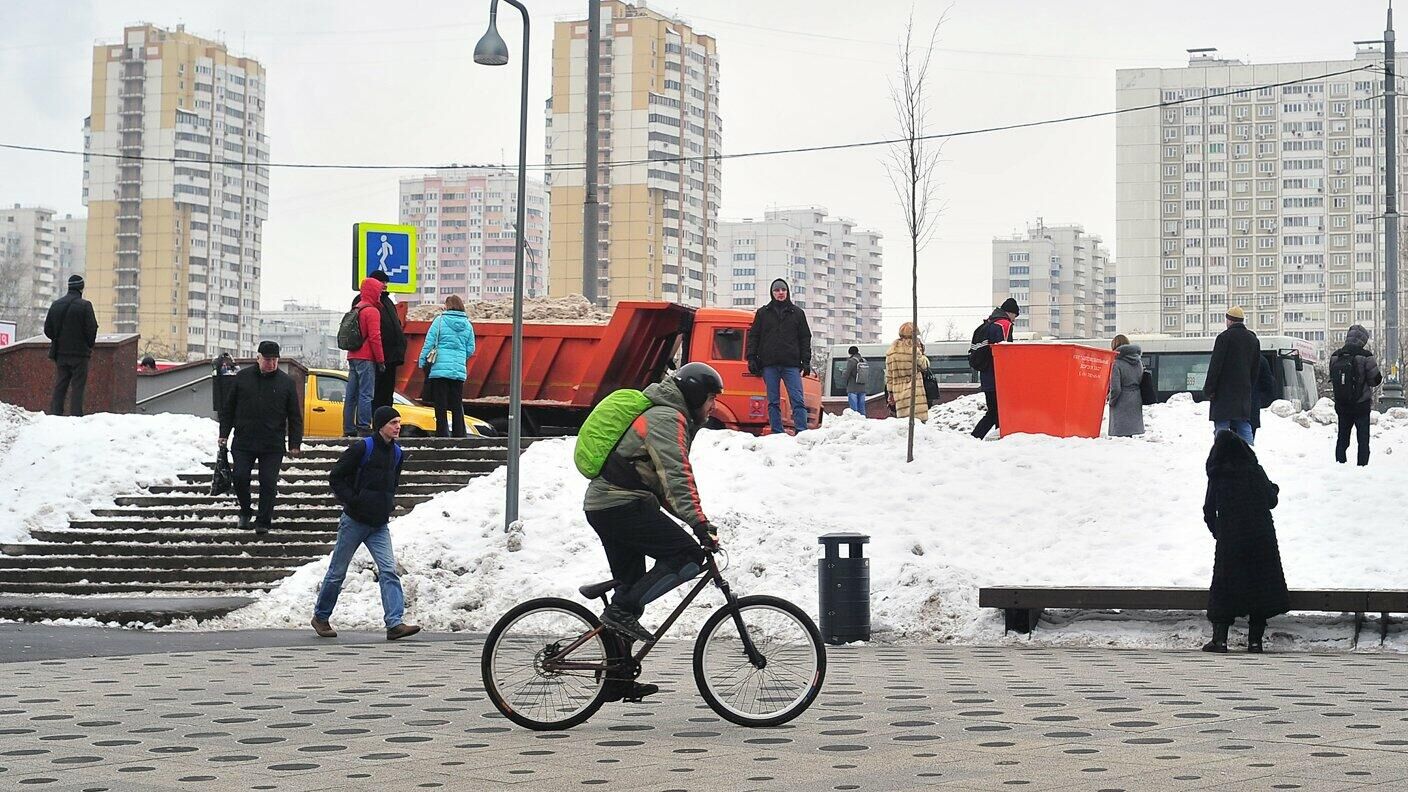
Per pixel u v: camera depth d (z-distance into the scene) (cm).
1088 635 1342
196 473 2005
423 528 1684
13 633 1360
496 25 1933
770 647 815
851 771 663
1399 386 3684
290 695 941
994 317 2067
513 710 801
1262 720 819
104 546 1753
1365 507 1628
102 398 2511
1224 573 1241
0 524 1833
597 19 2945
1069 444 1827
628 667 802
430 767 680
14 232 14362
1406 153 10444
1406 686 987
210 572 1667
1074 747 725
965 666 1136
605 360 2552
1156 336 4075
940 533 1617
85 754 716
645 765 684
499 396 2622
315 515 1828
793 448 1867
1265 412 2253
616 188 7512
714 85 7919
